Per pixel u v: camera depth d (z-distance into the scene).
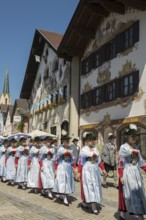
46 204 10.37
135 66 20.58
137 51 20.45
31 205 10.13
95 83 25.72
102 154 14.51
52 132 33.81
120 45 22.31
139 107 19.91
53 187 10.89
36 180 12.62
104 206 10.07
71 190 10.55
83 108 27.62
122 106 21.70
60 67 32.28
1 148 17.08
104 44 24.48
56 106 32.88
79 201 10.96
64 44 28.03
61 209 9.60
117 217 8.64
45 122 36.22
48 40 34.84
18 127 48.78
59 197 11.48
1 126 72.56
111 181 16.11
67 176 10.52
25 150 14.35
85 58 27.83
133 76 20.62
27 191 13.25
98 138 24.61
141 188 7.98
